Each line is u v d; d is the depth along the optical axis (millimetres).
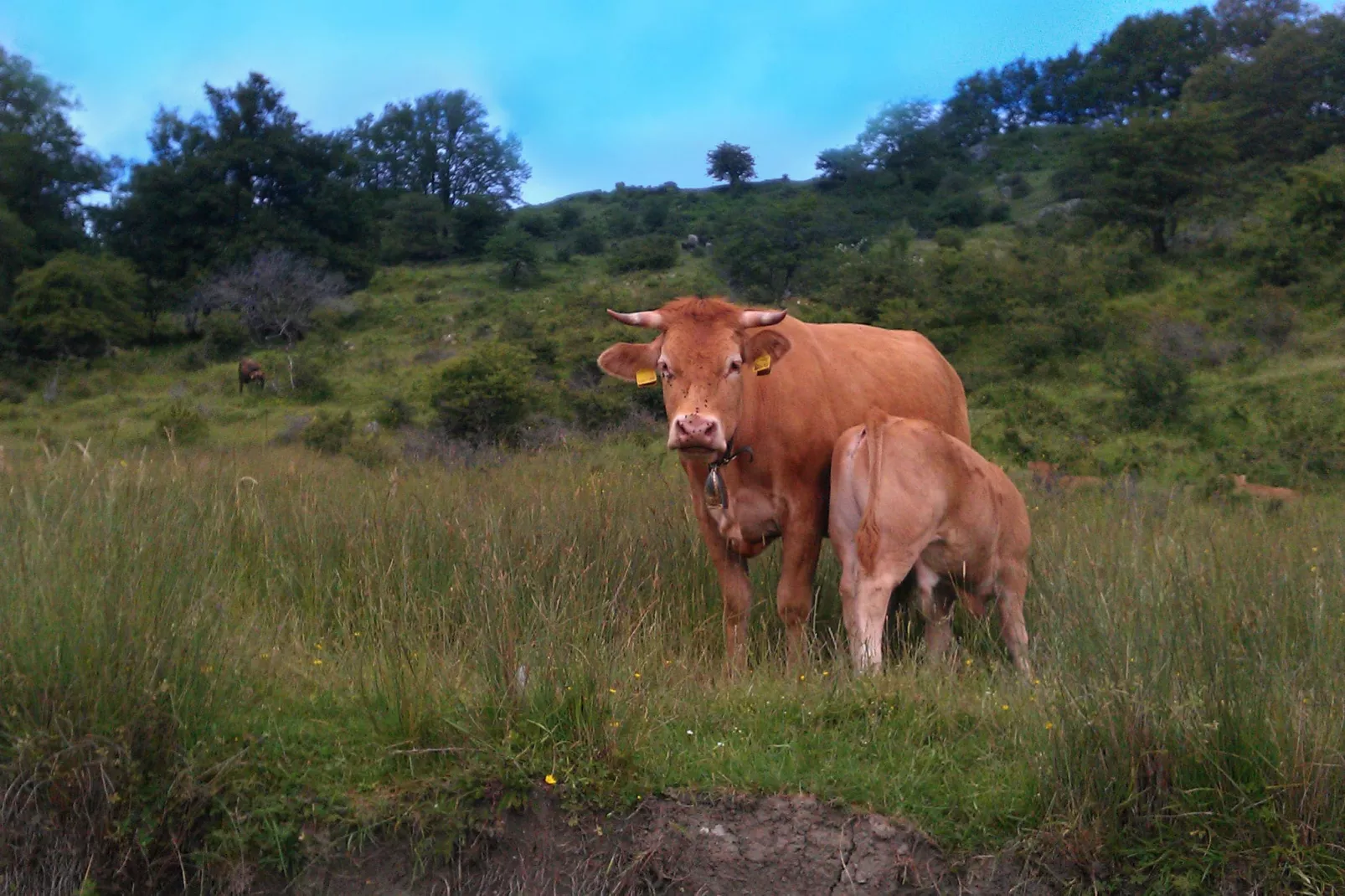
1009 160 67250
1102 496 11508
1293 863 3717
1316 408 21719
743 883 4012
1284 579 5281
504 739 4246
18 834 4023
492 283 54125
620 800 4125
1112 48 76562
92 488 5793
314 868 4043
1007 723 4488
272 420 29109
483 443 17828
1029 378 27406
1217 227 37406
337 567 6324
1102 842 3832
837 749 4375
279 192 56062
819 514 6180
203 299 46344
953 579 5762
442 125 85438
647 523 6973
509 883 4082
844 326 7320
